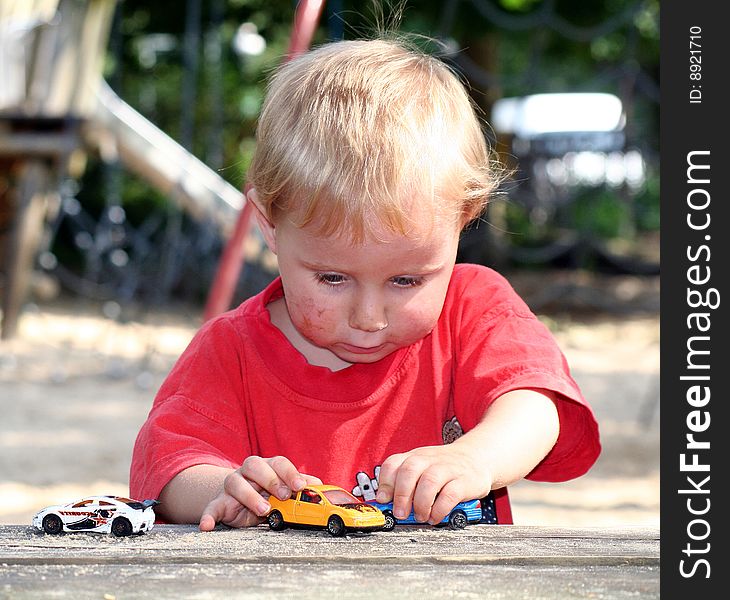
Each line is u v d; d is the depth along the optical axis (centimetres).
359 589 112
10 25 966
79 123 945
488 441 165
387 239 157
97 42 985
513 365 183
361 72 176
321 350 196
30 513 468
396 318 164
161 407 185
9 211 1059
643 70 1858
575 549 131
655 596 110
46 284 1080
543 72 2005
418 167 160
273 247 180
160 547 132
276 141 168
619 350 1083
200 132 1670
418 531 147
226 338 194
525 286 1477
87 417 718
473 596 109
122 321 1171
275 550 130
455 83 186
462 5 1429
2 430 663
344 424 191
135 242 1470
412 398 193
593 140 1795
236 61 1628
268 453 191
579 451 191
